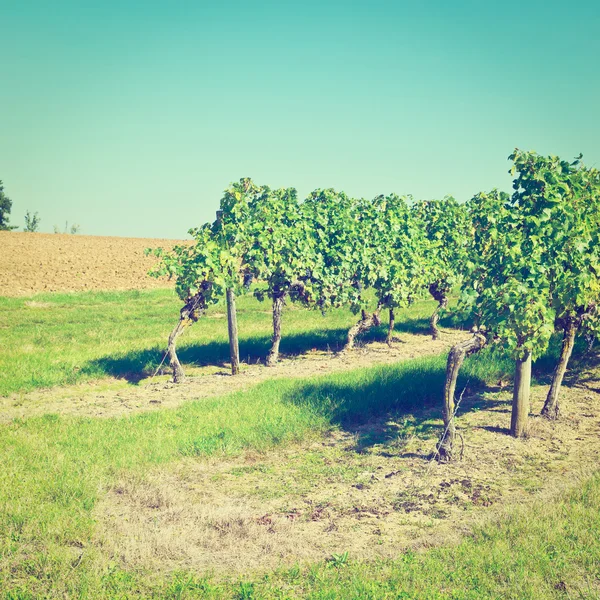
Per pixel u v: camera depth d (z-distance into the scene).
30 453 8.59
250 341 18.34
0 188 103.31
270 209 15.55
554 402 10.52
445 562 5.59
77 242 70.44
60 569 5.47
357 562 5.69
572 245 9.23
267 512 7.07
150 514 6.90
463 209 20.77
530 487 7.67
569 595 4.89
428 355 16.05
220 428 9.95
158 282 39.25
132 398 12.49
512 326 8.66
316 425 10.09
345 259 16.98
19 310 25.11
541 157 9.62
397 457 8.98
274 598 5.06
